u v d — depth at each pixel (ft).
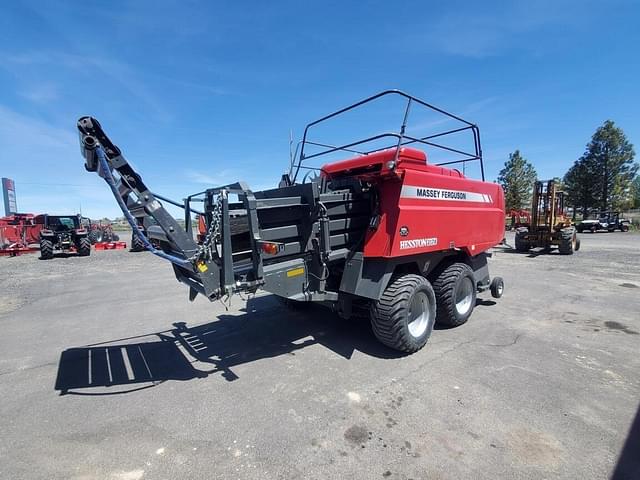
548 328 15.53
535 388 10.19
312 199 11.51
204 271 9.57
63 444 8.02
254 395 10.10
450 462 7.22
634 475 6.77
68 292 24.99
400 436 8.09
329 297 12.35
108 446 7.93
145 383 10.99
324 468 7.12
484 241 17.65
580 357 12.38
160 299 22.47
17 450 7.83
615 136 120.67
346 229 12.81
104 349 13.88
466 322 16.46
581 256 42.19
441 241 14.21
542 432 8.15
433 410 9.11
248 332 15.58
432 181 13.57
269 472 7.04
